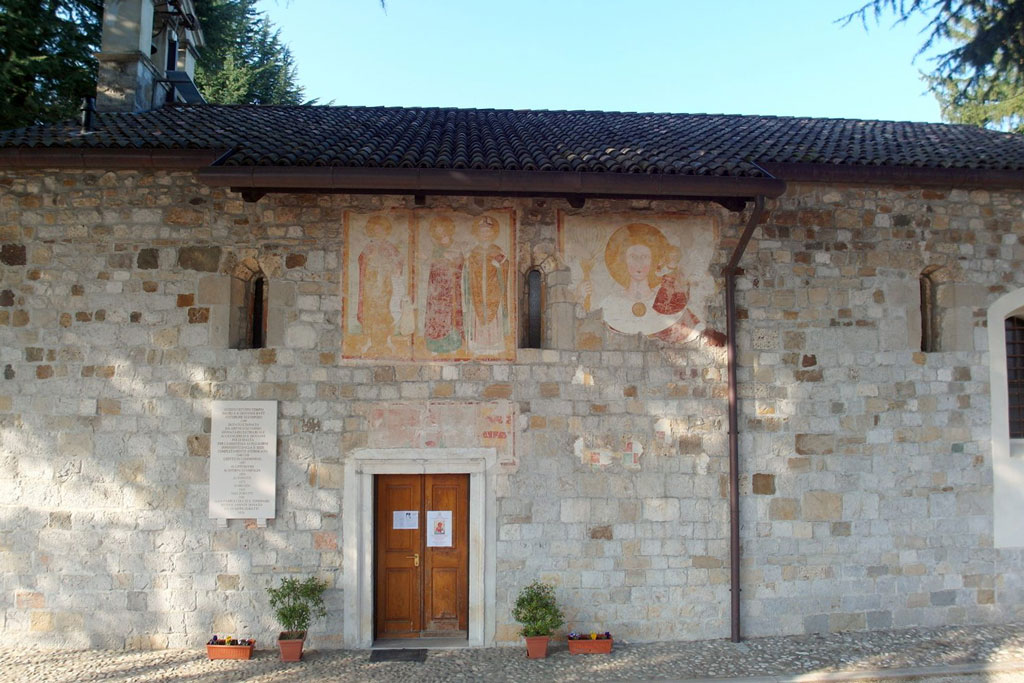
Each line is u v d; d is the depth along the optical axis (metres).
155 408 7.57
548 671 6.94
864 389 8.08
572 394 7.80
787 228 8.12
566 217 7.91
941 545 8.06
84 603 7.44
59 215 7.65
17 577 7.45
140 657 7.23
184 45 11.45
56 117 11.48
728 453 7.88
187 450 7.55
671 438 7.85
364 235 7.78
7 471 7.50
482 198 7.88
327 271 7.74
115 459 7.52
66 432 7.53
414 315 7.75
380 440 7.65
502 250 7.85
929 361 8.19
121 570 7.46
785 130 9.91
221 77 20.91
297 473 7.60
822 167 7.66
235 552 7.52
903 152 8.26
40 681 6.63
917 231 8.26
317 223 7.76
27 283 7.60
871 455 8.04
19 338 7.57
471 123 10.01
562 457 7.76
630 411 7.84
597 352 7.85
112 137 7.65
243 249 7.70
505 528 7.69
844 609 7.91
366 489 7.64
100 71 9.77
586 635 7.52
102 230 7.65
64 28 11.62
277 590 7.36
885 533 8.00
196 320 7.64
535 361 7.79
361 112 10.60
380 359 7.70
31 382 7.55
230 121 9.22
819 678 6.72
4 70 10.59
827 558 7.93
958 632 7.84
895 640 7.63
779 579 7.88
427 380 7.72
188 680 6.69
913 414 8.12
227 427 7.58
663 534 7.78
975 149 8.76
